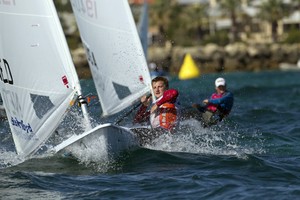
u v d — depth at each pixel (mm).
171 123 44219
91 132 38812
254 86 116750
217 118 53906
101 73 47469
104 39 47156
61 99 40969
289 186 33750
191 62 156000
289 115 64438
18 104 41375
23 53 40469
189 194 32438
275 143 47250
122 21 47281
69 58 40812
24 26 40312
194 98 82438
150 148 42875
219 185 33875
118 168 38406
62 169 38469
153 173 37000
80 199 32125
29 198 32500
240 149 44375
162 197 32031
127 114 47875
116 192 33156
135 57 47625
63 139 43531
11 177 36656
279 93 98312
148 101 46531
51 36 40594
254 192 32531
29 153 41844
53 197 32562
